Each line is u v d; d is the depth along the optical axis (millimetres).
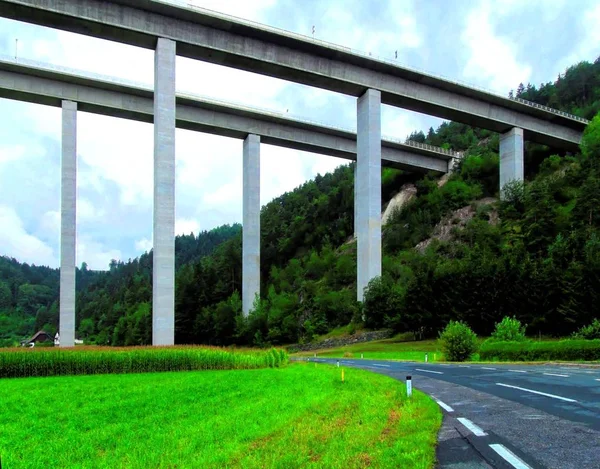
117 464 8125
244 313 78625
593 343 29641
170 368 34844
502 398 13539
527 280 53375
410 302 62281
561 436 8414
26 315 181375
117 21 54312
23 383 26578
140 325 100625
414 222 100688
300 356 58750
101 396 19109
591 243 53562
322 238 116312
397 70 69312
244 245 79188
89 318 164875
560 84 139875
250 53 61188
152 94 70125
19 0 50219
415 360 41875
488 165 103000
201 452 8453
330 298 78062
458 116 78688
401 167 108125
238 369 34562
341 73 66875
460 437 8711
